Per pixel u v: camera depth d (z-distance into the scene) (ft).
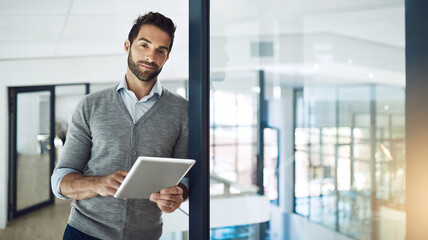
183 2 12.70
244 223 4.30
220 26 4.25
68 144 4.95
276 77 4.31
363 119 4.36
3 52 17.34
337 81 4.34
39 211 19.33
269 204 4.33
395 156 4.35
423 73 4.32
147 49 4.81
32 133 19.27
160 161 3.33
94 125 4.83
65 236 4.86
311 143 4.31
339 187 4.34
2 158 17.51
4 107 17.83
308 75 4.32
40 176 19.90
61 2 12.21
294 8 4.31
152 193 3.89
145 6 12.69
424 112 4.29
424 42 4.32
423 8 4.33
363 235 4.35
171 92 5.20
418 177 4.28
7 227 16.72
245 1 4.28
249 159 4.31
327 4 4.32
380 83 4.35
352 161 4.35
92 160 4.86
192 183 4.44
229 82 4.30
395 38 4.36
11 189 17.89
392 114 4.36
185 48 19.02
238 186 4.30
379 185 4.34
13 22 13.88
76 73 19.27
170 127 4.91
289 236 4.35
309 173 4.32
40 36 15.48
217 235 4.23
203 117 4.20
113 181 4.20
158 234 5.07
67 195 4.63
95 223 4.72
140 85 4.93
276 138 4.31
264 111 4.31
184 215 9.07
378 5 4.34
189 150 4.58
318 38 4.32
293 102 4.32
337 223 4.34
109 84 19.97
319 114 4.33
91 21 14.10
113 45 17.47
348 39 4.35
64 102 33.35
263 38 4.29
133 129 4.76
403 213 4.32
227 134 4.27
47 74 18.85
